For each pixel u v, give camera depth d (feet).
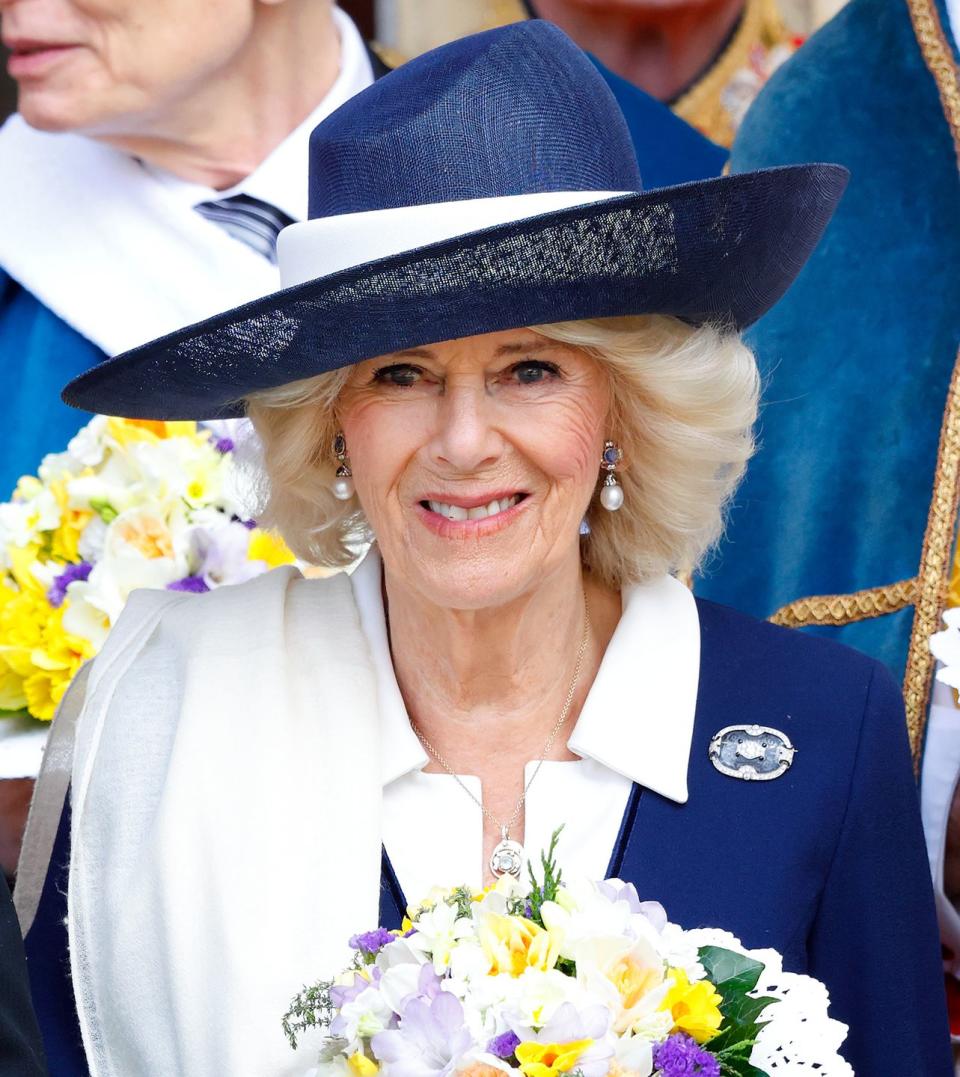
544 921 18.16
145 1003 22.70
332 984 19.56
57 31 34.32
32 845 25.50
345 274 19.98
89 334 37.09
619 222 20.03
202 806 22.86
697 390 23.08
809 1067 19.04
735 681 24.61
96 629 29.63
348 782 23.00
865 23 32.14
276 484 24.91
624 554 25.39
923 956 24.20
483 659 23.97
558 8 40.16
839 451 31.83
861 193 31.81
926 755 30.35
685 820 23.34
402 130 21.65
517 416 21.95
